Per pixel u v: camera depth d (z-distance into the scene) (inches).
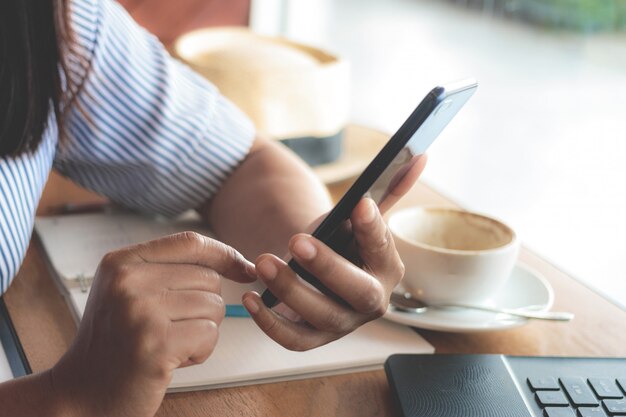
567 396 19.7
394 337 23.5
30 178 26.0
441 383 20.2
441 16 128.2
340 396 20.7
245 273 18.6
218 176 31.5
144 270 16.9
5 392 17.6
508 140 90.4
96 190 32.2
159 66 31.3
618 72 92.1
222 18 59.5
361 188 17.0
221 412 19.7
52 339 22.7
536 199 76.7
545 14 100.3
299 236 17.0
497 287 24.4
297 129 37.9
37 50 23.4
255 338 22.9
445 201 34.7
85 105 29.0
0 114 23.4
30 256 28.0
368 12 131.8
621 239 68.0
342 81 39.0
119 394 16.5
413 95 101.9
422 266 24.0
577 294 27.2
